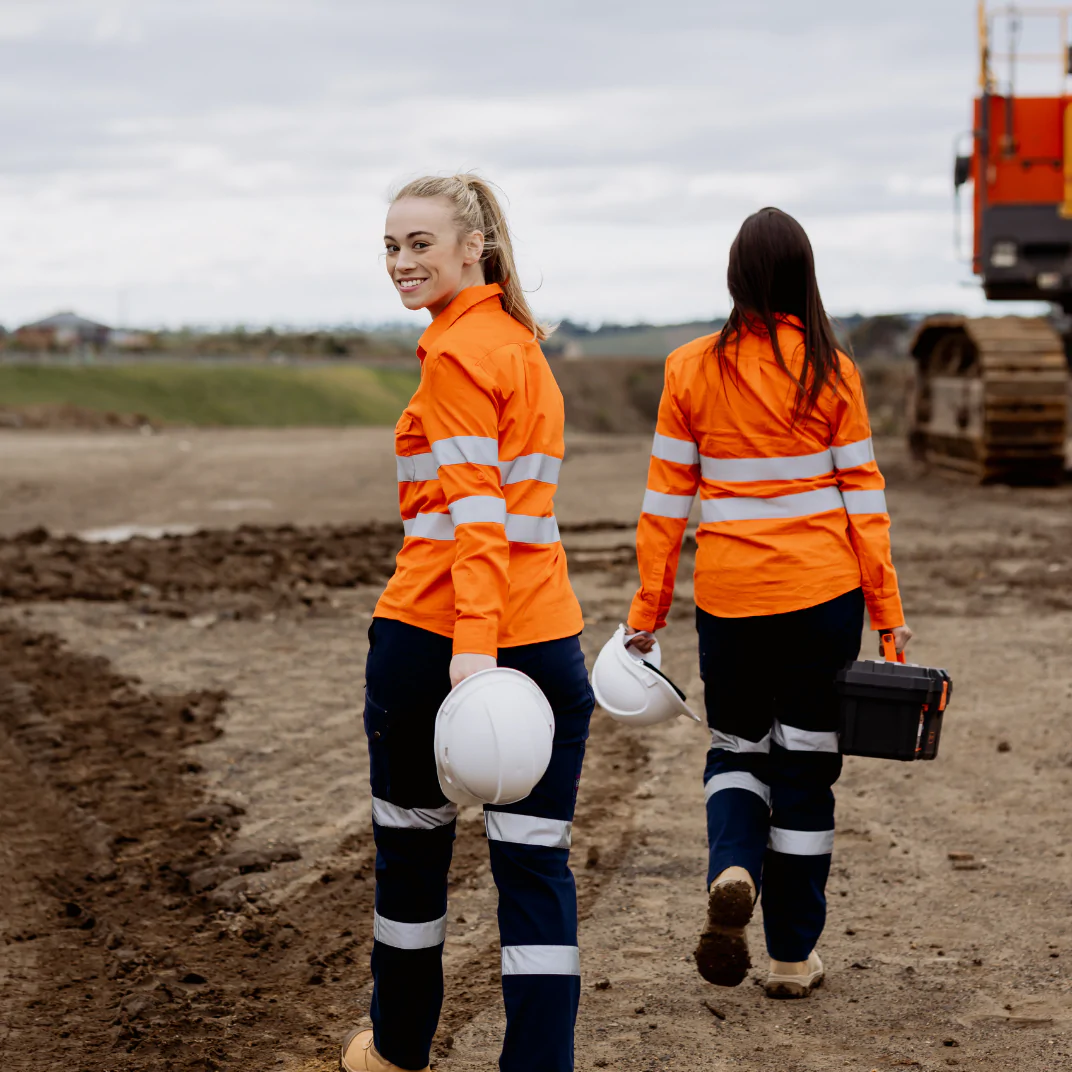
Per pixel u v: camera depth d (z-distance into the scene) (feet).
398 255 10.46
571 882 10.50
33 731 23.88
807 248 12.72
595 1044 12.38
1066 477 68.08
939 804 19.63
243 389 332.60
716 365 12.83
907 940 14.84
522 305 10.83
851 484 12.85
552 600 10.42
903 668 12.55
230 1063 12.17
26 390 274.57
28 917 16.15
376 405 355.56
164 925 15.88
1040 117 61.16
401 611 10.32
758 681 13.10
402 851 10.76
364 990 13.88
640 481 71.46
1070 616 32.81
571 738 10.52
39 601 36.96
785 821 13.17
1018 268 61.41
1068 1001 13.09
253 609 35.55
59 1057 12.35
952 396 68.49
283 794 20.88
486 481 9.78
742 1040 12.42
